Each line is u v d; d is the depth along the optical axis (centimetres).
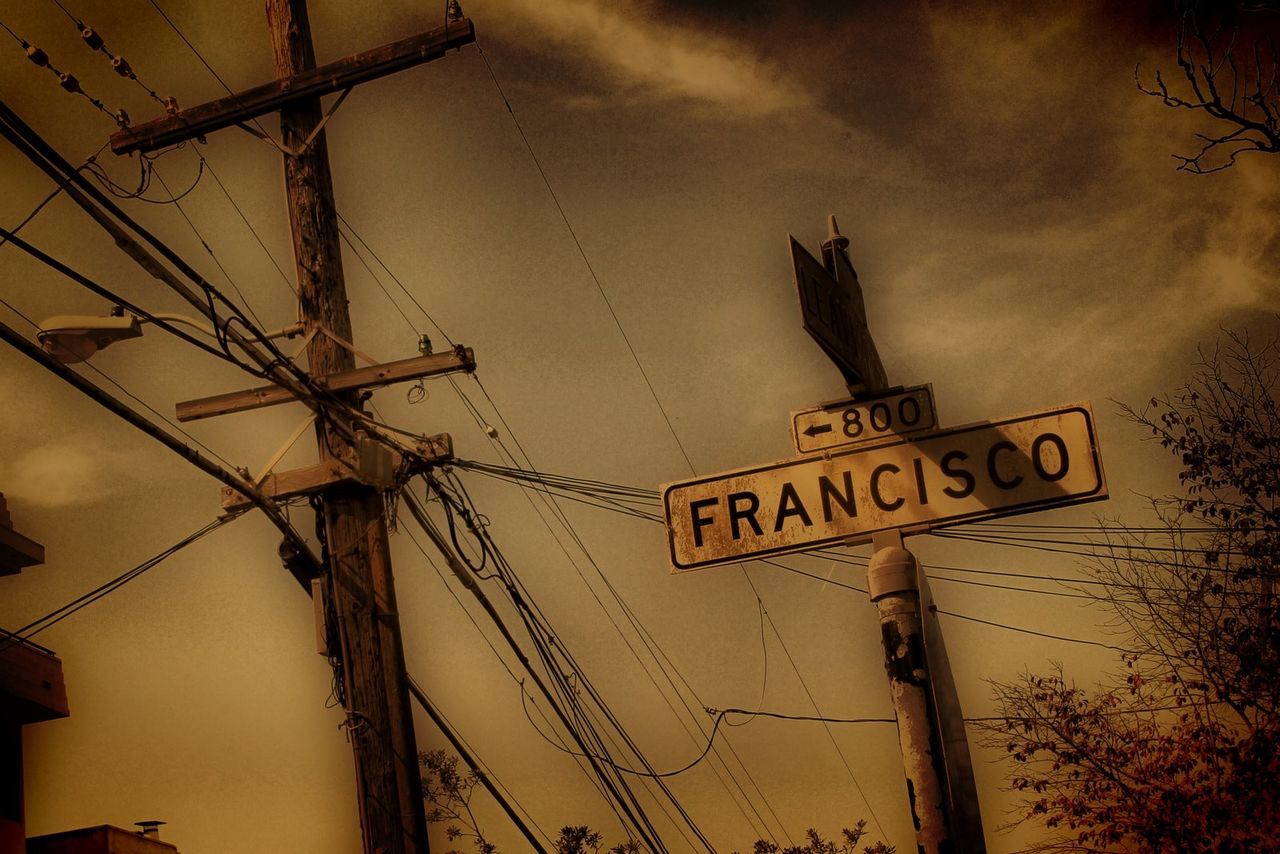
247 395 1183
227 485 1158
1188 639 1559
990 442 575
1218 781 1530
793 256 510
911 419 585
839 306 559
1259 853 1491
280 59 1241
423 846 1120
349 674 1136
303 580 1192
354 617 1144
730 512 593
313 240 1207
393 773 1120
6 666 2092
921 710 504
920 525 570
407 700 1152
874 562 533
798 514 585
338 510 1168
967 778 520
